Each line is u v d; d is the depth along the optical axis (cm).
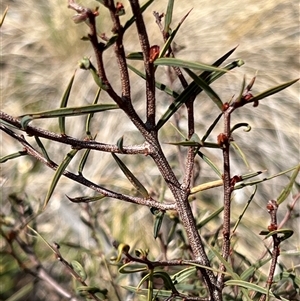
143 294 38
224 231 32
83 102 154
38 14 194
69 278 78
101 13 162
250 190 113
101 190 32
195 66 27
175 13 166
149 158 124
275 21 152
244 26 154
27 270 55
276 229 32
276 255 33
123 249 29
